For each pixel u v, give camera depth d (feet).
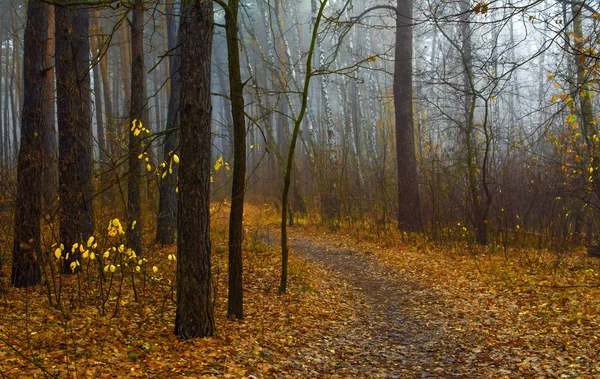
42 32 31.63
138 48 42.93
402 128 61.52
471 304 31.68
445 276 39.96
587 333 23.65
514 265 41.98
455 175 57.41
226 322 26.71
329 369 21.57
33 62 31.35
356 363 22.52
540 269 39.88
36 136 31.01
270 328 26.68
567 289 32.42
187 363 19.85
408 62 61.72
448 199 58.59
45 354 19.20
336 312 31.91
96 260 30.48
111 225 21.79
